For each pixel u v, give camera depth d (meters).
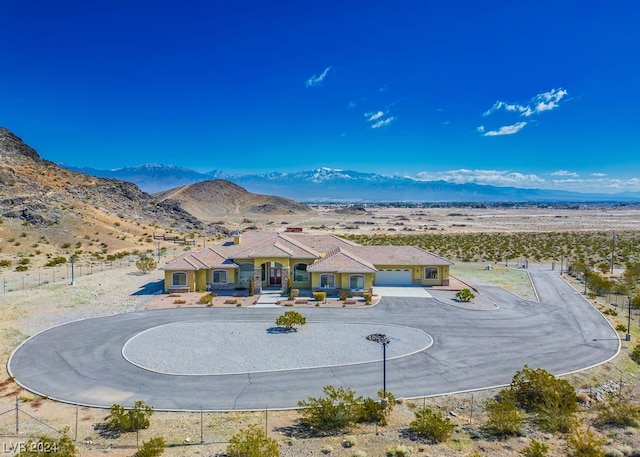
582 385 27.98
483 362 30.89
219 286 53.28
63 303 45.38
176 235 115.38
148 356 31.67
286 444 20.12
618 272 69.62
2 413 23.23
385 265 56.03
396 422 22.66
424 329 38.28
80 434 21.02
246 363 30.42
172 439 20.69
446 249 98.94
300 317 37.81
